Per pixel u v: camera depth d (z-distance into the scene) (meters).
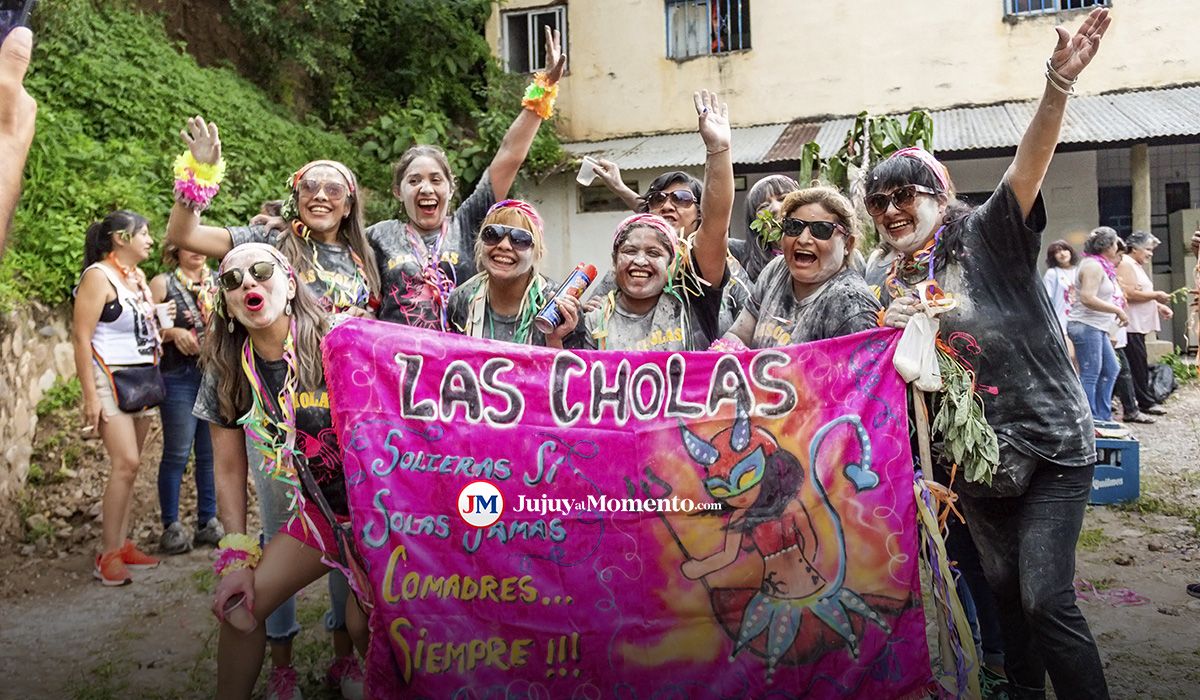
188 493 7.09
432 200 4.50
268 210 5.57
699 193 5.04
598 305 4.13
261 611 3.31
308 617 5.00
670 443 3.44
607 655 3.34
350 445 3.36
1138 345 10.29
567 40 17.59
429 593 3.32
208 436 6.25
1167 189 15.48
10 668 4.35
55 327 7.64
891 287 3.64
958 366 3.37
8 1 1.39
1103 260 9.14
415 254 4.48
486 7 17.33
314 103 15.94
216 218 10.73
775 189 5.15
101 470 7.04
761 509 3.41
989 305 3.32
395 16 16.61
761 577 3.38
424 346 3.46
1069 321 9.33
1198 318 6.35
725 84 16.73
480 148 15.78
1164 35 14.59
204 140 4.09
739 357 3.49
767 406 3.46
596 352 3.49
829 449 3.42
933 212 3.46
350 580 3.34
